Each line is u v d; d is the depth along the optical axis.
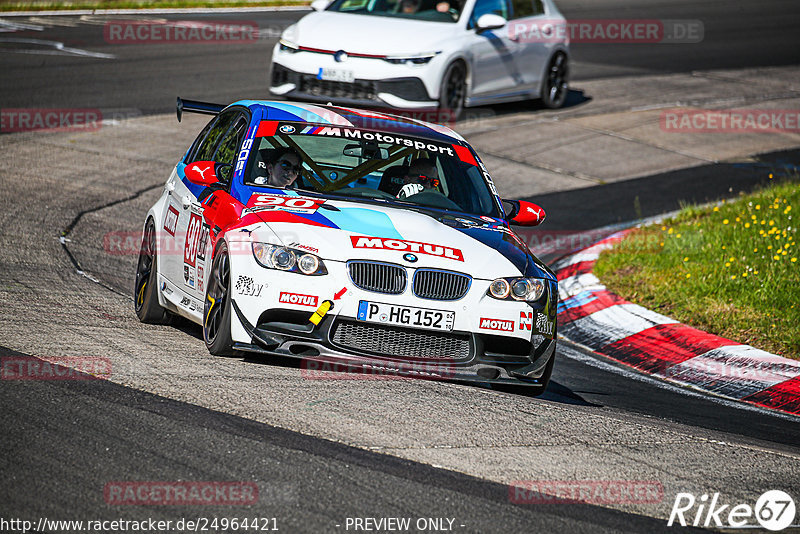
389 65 48.88
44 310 24.41
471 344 21.00
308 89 49.84
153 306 25.44
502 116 60.16
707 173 52.69
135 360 20.52
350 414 18.44
